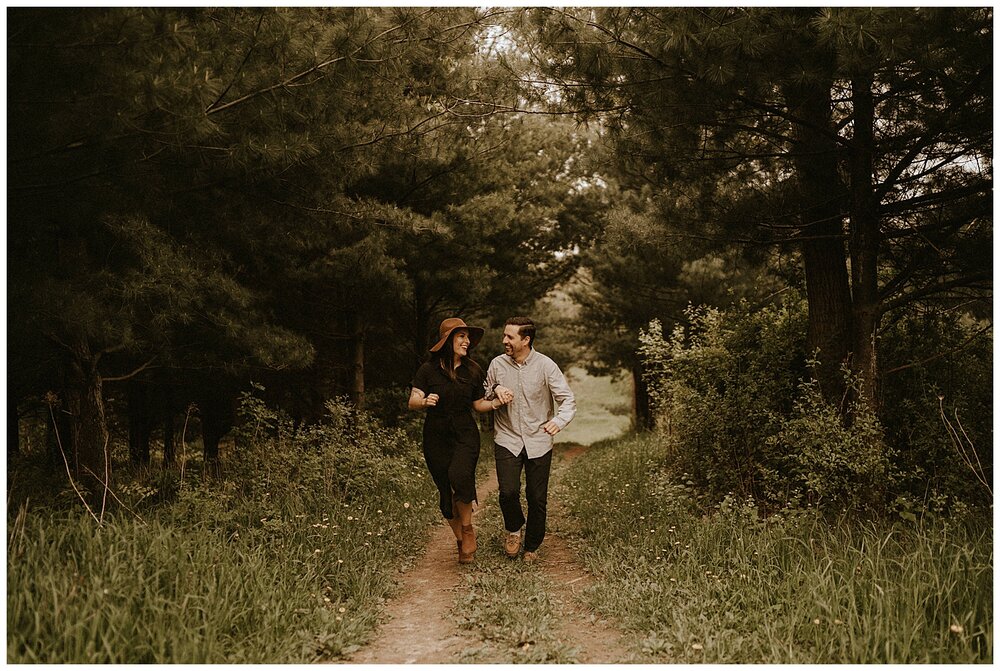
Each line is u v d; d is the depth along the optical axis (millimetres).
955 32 4230
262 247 6977
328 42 4770
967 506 4914
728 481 6188
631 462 9172
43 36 3371
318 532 4812
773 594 3623
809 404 5906
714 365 6863
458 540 4996
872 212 5824
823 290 6379
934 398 5953
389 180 9297
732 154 6383
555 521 6531
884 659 2971
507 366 4973
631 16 5000
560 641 3367
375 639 3527
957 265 5562
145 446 9969
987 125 4961
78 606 2924
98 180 4352
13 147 3812
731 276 12578
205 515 4625
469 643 3434
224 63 4344
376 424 8750
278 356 6578
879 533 4500
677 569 4090
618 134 6508
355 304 9414
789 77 4789
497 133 9961
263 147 4492
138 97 3582
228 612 3242
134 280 4832
